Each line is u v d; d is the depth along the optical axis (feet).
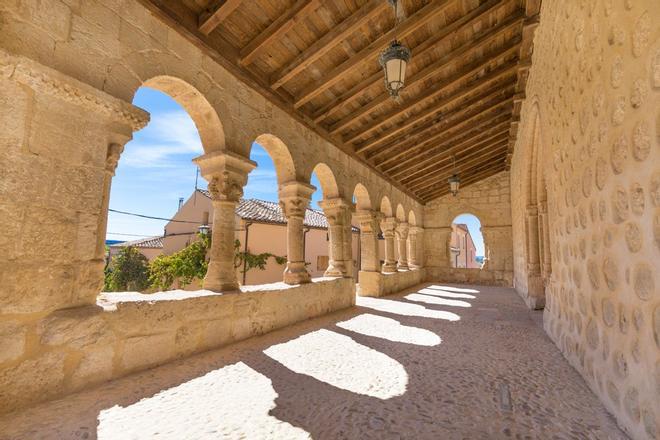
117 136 7.76
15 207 6.11
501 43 14.38
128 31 8.30
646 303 4.52
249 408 6.22
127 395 6.68
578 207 7.55
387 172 26.50
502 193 35.14
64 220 6.77
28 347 6.12
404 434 5.33
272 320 12.66
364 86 15.11
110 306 7.50
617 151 5.26
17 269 6.07
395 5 10.14
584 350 7.50
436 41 12.72
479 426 5.57
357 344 10.79
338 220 19.19
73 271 6.87
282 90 14.37
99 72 7.56
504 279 33.76
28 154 6.31
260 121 13.20
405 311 17.40
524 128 18.15
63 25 6.95
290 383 7.47
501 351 10.02
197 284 34.81
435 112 18.85
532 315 16.22
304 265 15.66
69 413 5.88
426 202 38.68
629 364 5.11
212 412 6.05
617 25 5.14
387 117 17.90
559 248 9.83
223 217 11.43
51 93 6.62
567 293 9.01
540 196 16.19
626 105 4.91
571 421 5.71
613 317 5.73
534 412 6.06
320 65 13.64
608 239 5.82
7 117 6.09
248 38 11.68
